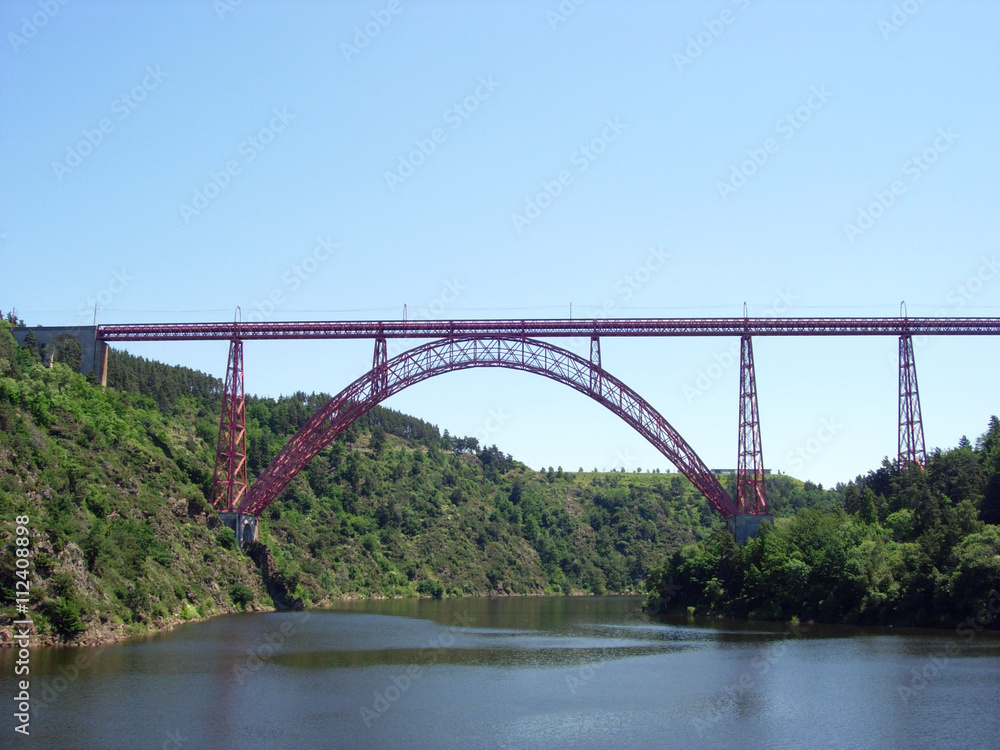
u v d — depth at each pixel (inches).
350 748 1622.8
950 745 1673.2
